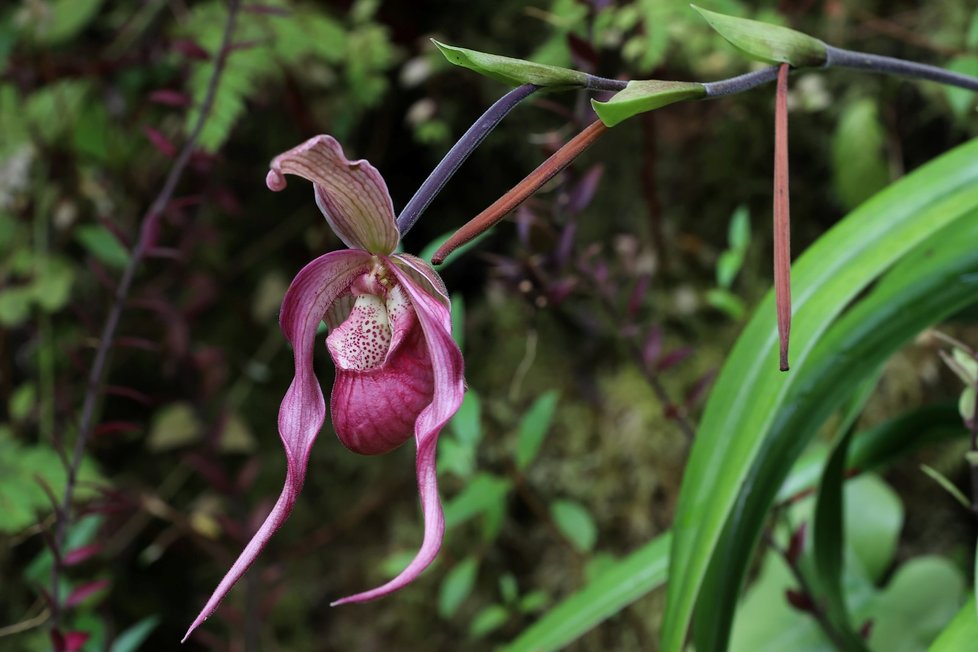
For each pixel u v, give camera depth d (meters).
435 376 0.39
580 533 0.61
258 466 0.63
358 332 0.41
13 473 0.63
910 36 0.64
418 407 0.40
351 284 0.41
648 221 0.73
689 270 0.72
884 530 0.58
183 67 0.72
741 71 0.68
